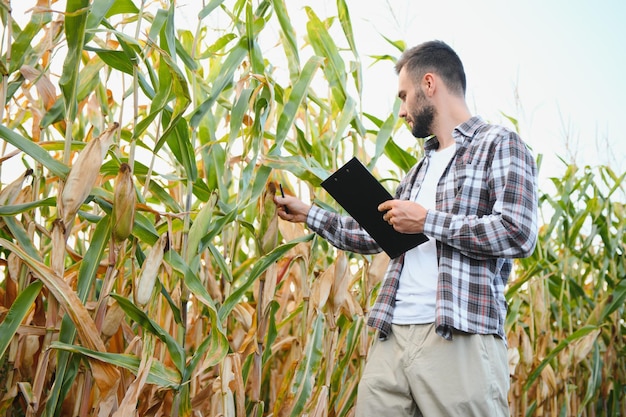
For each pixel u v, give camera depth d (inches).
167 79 58.5
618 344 127.4
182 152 63.1
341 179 60.6
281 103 76.9
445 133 62.8
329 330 74.7
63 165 53.9
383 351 60.3
